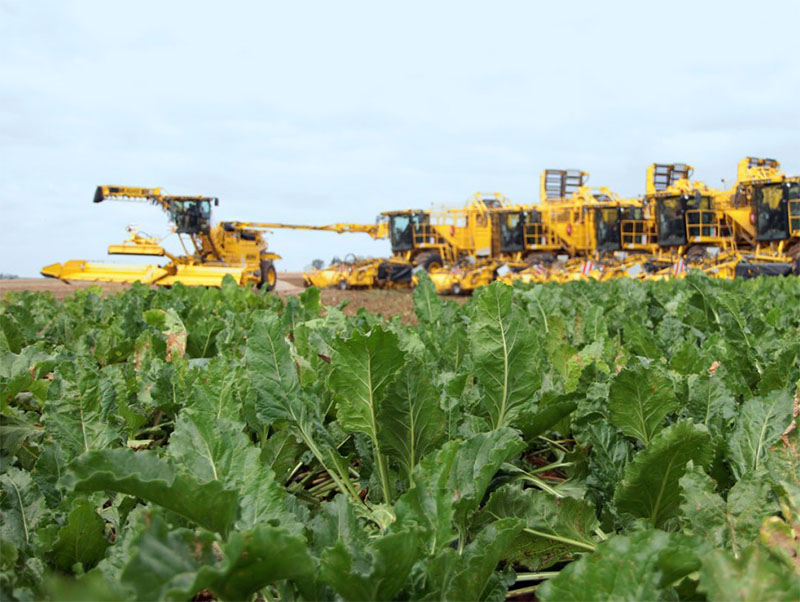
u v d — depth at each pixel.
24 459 1.93
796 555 1.11
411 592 1.05
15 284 33.28
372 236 39.81
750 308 3.24
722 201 29.86
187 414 1.26
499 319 1.80
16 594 1.08
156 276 21.92
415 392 1.58
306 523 1.25
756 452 1.48
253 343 1.80
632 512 1.40
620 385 1.57
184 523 1.17
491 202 37.03
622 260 28.97
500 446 1.24
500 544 1.10
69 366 1.68
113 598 0.63
